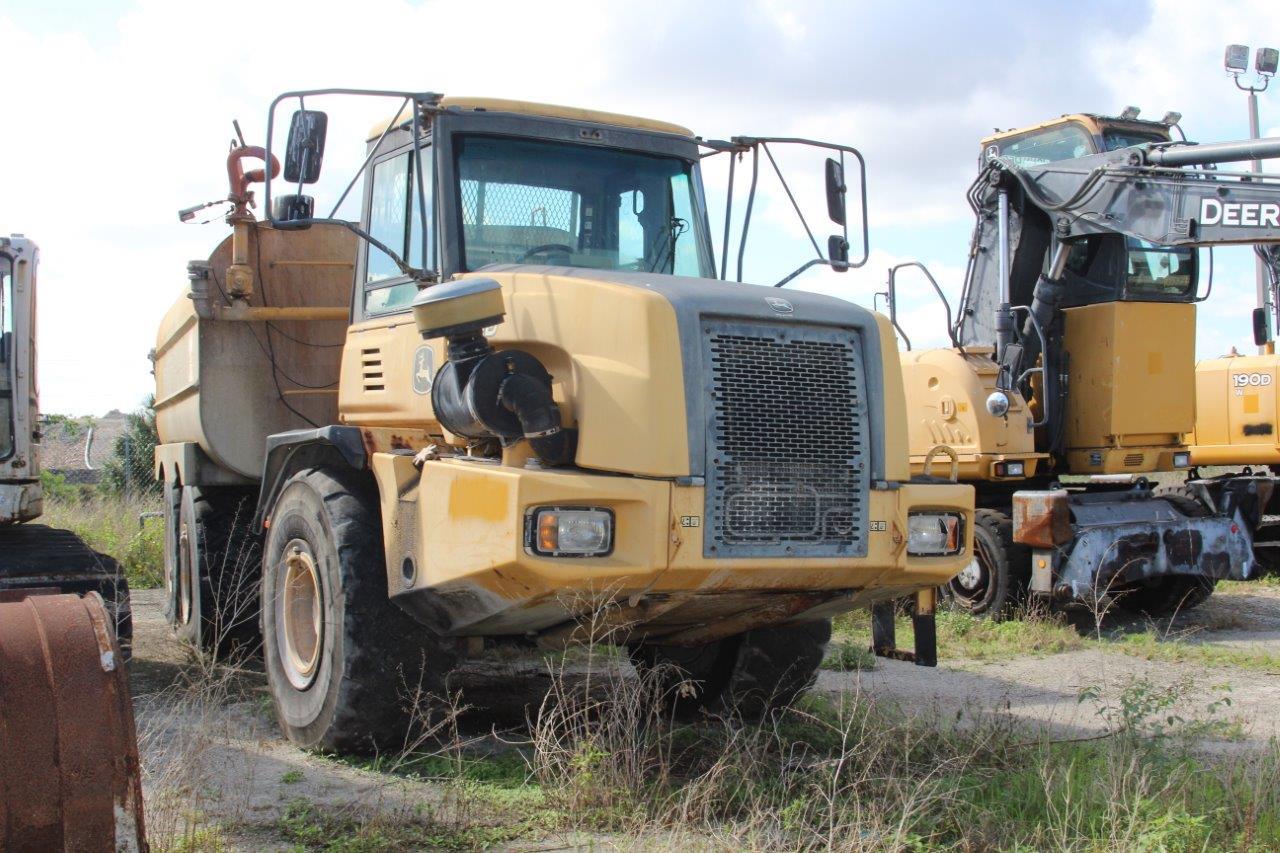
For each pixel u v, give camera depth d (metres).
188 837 4.54
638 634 6.14
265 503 6.94
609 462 5.09
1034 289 11.98
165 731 6.31
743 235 6.95
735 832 4.69
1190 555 11.06
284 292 8.55
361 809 5.05
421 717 5.69
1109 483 12.45
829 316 5.54
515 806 5.12
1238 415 14.40
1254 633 11.08
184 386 8.80
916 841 4.57
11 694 3.59
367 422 6.65
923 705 7.45
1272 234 10.26
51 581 6.68
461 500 5.27
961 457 11.36
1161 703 6.08
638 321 5.15
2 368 7.38
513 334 5.57
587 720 5.55
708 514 5.13
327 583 5.92
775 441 5.32
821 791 4.94
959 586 11.38
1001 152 12.59
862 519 5.48
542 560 4.92
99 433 31.09
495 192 6.32
